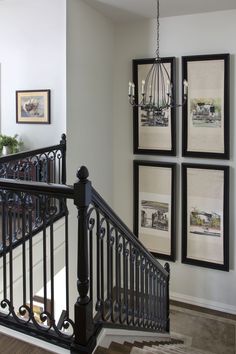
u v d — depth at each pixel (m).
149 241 5.82
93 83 5.11
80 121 4.83
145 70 5.48
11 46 4.67
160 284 3.89
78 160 4.84
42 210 2.01
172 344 3.90
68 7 4.34
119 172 5.95
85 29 4.79
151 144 5.61
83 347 1.93
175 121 5.41
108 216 2.17
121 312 2.59
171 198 5.56
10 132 4.81
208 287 5.52
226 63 4.98
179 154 5.48
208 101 5.18
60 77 4.46
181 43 5.26
